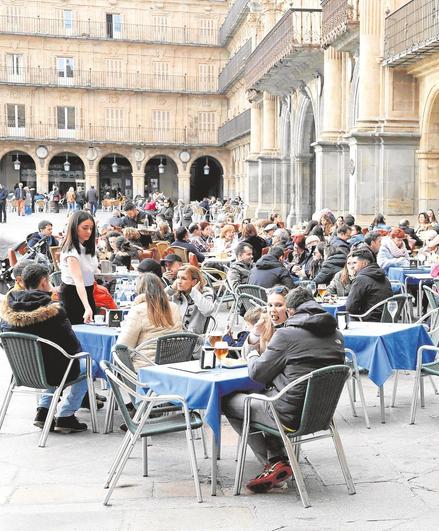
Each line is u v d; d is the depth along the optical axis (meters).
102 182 63.09
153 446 7.87
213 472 6.54
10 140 58.25
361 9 21.78
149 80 60.44
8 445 7.95
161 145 60.75
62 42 59.03
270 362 6.55
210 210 46.81
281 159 37.97
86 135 59.59
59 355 7.98
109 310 9.13
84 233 9.33
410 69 21.41
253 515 6.11
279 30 30.25
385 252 15.36
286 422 6.43
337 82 25.86
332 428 6.66
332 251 12.84
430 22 19.34
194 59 61.06
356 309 10.37
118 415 8.99
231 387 6.68
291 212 36.09
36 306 8.00
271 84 34.94
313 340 6.56
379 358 8.55
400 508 6.24
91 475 7.05
